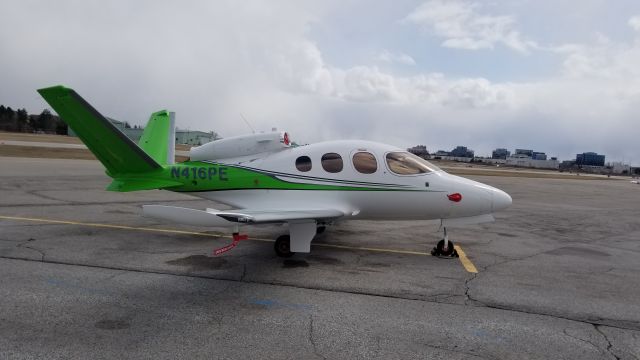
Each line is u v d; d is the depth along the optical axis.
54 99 7.02
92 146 7.95
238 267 6.39
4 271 5.68
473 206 7.50
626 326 4.58
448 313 4.76
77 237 7.93
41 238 7.71
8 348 3.60
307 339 3.97
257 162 8.07
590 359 3.80
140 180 8.45
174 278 5.71
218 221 5.96
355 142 7.95
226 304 4.82
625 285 6.16
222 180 8.12
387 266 6.75
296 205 7.60
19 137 71.75
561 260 7.67
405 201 7.53
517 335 4.23
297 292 5.31
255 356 3.61
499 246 8.77
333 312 4.68
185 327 4.16
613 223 13.44
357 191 7.55
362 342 3.95
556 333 4.33
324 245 8.19
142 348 3.69
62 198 13.15
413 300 5.16
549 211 16.28
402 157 7.75
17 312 4.35
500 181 37.72
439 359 3.68
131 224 9.43
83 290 5.08
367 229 10.19
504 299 5.31
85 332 3.96
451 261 7.25
